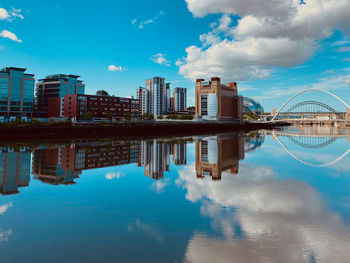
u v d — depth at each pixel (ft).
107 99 452.76
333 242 27.20
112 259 23.82
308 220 33.78
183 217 35.17
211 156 113.09
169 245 26.68
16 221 34.17
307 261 23.35
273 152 127.65
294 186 54.24
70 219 34.88
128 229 31.14
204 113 546.67
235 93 617.21
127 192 50.34
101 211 38.17
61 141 193.06
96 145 161.27
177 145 168.14
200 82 555.28
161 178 65.16
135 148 146.61
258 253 24.81
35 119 252.83
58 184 58.03
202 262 23.16
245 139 230.27
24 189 53.06
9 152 118.73
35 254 24.91
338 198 44.47
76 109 408.46
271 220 33.94
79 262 23.32
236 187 53.88
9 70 438.81
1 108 421.18
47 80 534.78
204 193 48.98
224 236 28.86
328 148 147.64
